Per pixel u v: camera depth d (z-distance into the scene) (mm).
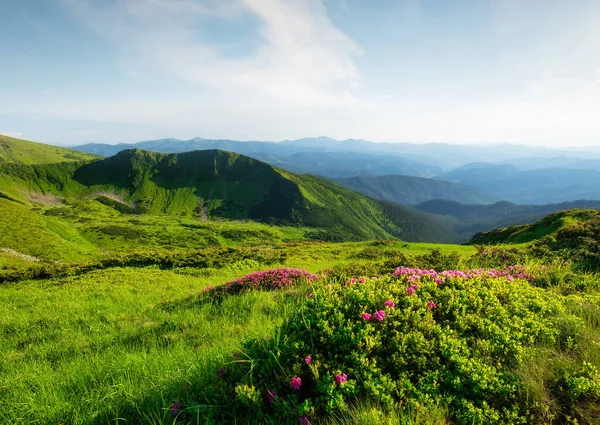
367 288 6207
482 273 8172
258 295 11789
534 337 5172
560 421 3754
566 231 16031
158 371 6043
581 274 9742
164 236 182500
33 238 109875
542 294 6863
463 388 4230
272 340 5262
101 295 19500
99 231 167375
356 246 44969
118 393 5367
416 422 3697
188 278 24828
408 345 4844
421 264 13695
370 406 3994
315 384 4453
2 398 6148
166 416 4445
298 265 28953
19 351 10812
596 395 3928
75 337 11422
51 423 5023
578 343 4957
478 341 4926
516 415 3748
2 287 26766
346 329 5012
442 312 5766
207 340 8281
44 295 20422
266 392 4344
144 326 11125
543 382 4207
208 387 4656
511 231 44656
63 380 6746
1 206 129875
